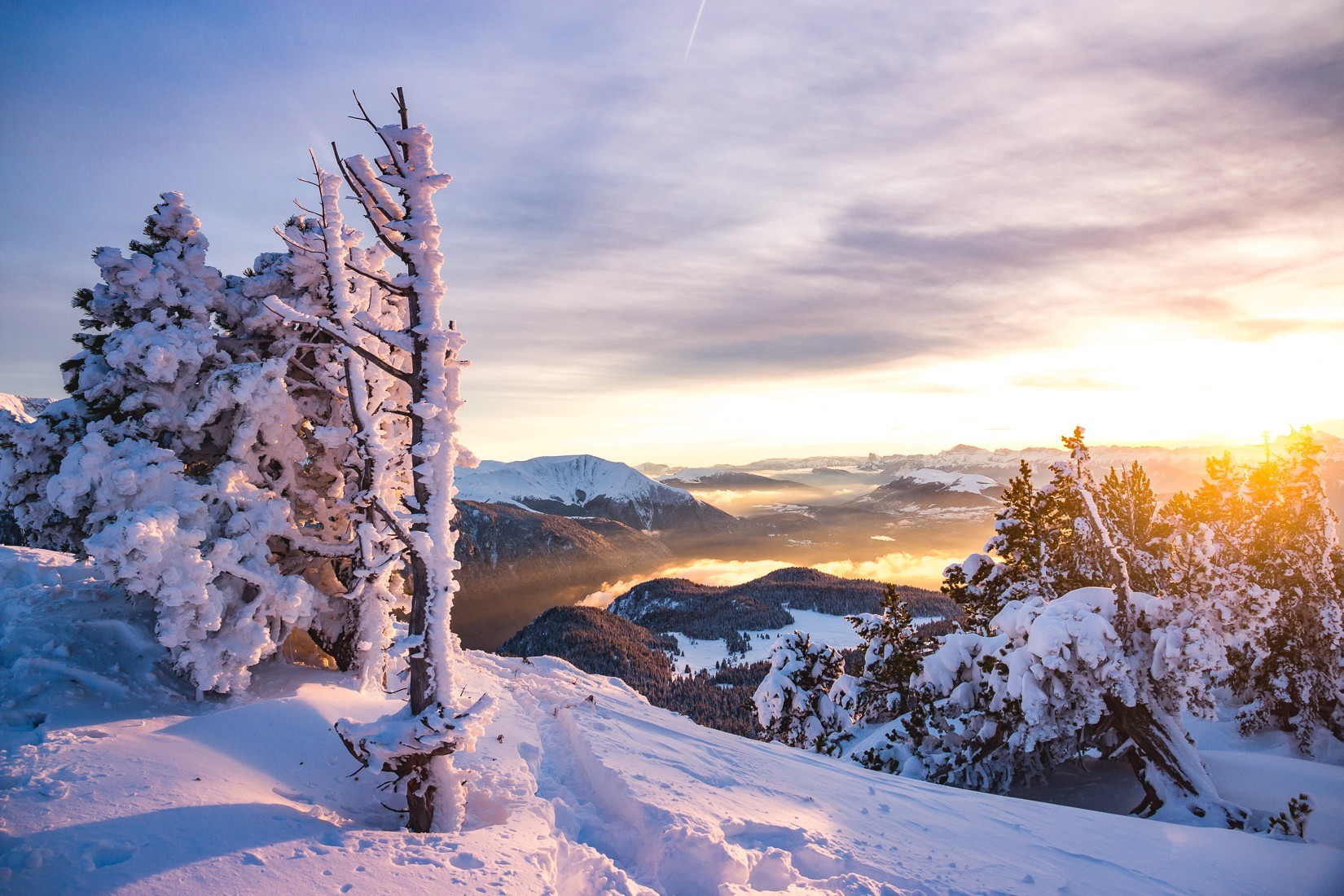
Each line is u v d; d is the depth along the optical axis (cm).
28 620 1109
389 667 1300
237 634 1038
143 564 933
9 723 830
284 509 1170
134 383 1120
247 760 789
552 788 972
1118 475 2231
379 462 1090
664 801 904
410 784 707
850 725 2480
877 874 814
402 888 527
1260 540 2364
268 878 512
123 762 686
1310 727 2406
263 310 1249
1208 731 2731
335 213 986
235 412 1209
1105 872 964
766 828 886
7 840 509
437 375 747
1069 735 1773
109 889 467
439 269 765
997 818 1176
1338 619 2303
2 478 1124
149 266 1126
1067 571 2167
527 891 554
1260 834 1305
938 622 7175
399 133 744
